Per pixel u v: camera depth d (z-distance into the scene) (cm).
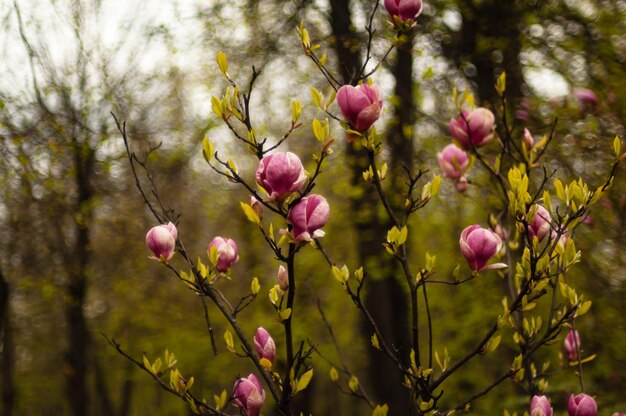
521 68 648
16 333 1212
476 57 663
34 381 1662
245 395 158
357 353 1265
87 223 779
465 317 835
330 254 909
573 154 434
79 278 802
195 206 1085
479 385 845
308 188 145
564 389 382
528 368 220
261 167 146
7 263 766
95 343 1172
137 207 845
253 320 1038
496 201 457
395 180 640
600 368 455
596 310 468
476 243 162
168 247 166
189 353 1198
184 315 1170
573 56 605
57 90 693
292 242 144
